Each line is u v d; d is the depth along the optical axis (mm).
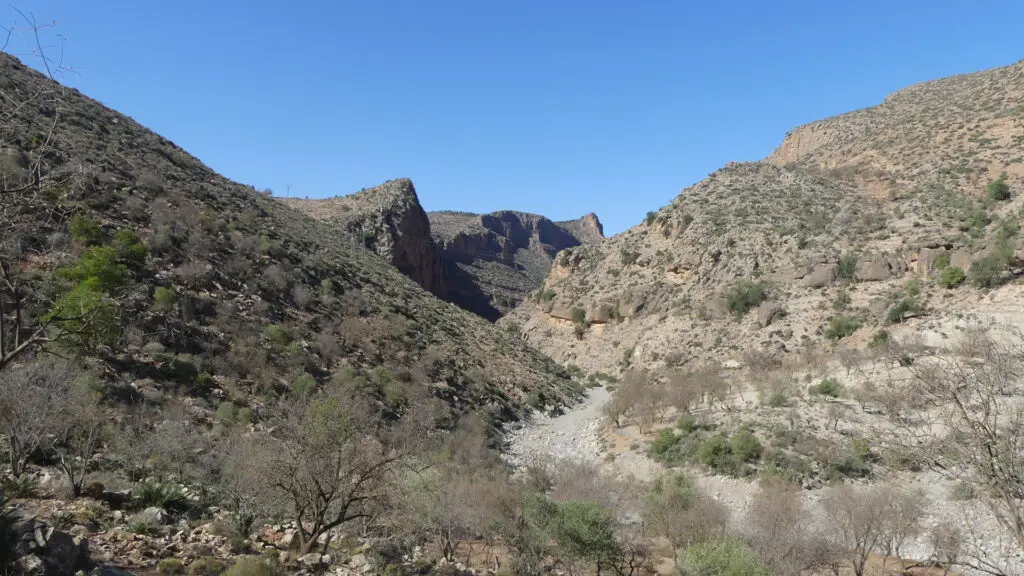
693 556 16094
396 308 59031
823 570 20906
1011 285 44344
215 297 36000
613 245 107812
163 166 54625
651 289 85188
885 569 21828
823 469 30078
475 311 136625
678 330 72375
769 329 61719
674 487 25672
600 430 46844
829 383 39719
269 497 13555
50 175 6707
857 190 86000
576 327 90375
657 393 46594
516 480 30250
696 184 106062
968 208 62375
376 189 131125
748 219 83625
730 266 75750
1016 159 69500
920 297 51188
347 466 13484
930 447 8430
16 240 6770
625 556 20422
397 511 16031
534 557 18734
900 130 96625
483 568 18094
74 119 47781
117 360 24312
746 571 15305
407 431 24812
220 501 16016
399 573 13008
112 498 13742
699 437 37062
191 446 19391
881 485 26172
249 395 28406
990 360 8562
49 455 15430
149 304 29812
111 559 9695
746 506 28188
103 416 18297
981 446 7594
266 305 39125
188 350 29094
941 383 8570
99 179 37469
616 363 77188
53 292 14219
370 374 39062
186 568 10070
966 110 90062
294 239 60406
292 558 11758
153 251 35781
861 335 52031
